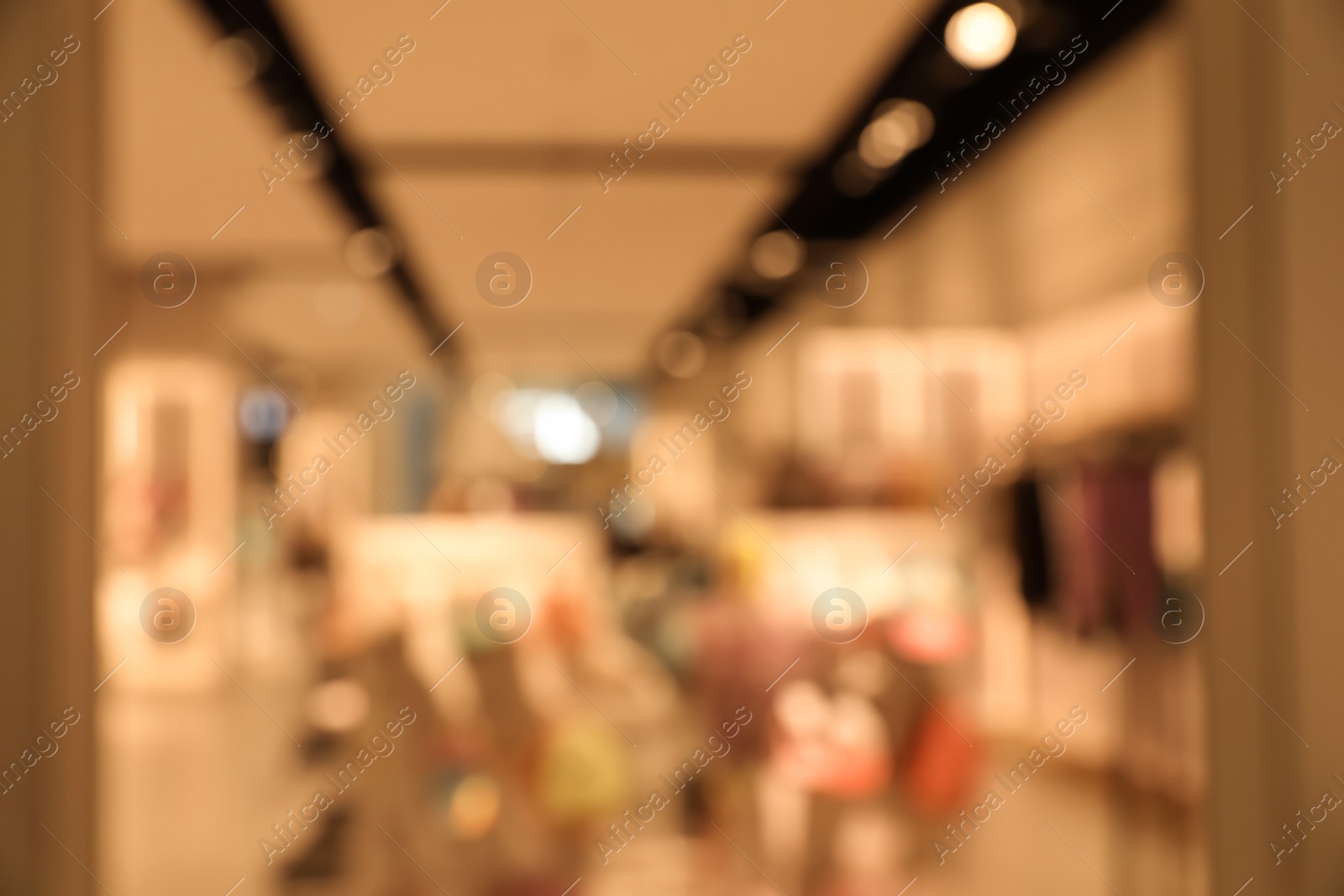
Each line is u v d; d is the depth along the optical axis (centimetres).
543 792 207
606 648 253
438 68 293
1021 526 322
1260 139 129
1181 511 263
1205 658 133
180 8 256
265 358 520
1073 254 309
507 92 306
